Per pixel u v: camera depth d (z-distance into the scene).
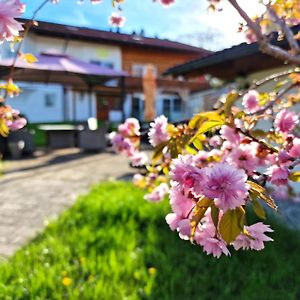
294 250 3.76
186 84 16.30
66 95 19.45
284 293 2.94
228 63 5.92
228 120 1.53
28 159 10.30
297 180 1.52
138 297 2.92
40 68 9.09
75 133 13.53
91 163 9.59
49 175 7.96
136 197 5.36
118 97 20.52
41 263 3.53
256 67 6.07
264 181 1.56
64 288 3.10
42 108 18.88
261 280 3.13
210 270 3.35
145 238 4.05
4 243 4.13
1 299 2.88
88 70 11.12
